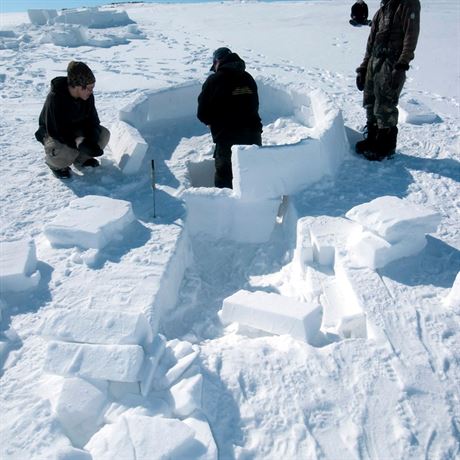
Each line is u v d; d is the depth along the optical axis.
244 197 4.21
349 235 3.72
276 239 4.29
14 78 8.55
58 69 9.50
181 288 3.62
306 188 4.41
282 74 9.16
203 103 4.93
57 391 2.47
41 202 4.23
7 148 5.23
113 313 2.63
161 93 5.92
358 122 6.11
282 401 2.46
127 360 2.45
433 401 2.46
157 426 2.20
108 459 2.07
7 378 2.56
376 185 4.53
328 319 3.18
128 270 3.31
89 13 15.52
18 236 3.78
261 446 2.28
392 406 2.43
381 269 3.36
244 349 2.76
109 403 2.44
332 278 3.52
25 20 18.38
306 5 19.70
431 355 2.69
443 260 3.50
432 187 4.51
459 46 11.41
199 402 2.40
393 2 4.66
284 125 5.92
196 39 13.12
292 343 2.81
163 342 2.64
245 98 4.94
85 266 3.36
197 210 4.26
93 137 4.69
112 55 11.02
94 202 3.84
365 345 2.76
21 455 2.17
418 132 5.80
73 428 2.36
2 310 3.01
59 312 2.66
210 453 2.18
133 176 4.68
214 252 4.21
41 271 3.31
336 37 12.93
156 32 14.35
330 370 2.62
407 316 2.95
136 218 3.94
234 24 15.64
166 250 3.53
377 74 4.77
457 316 2.96
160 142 5.57
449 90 8.23
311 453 2.23
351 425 2.35
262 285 3.81
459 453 2.23
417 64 9.92
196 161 5.12
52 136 4.42
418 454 2.22
